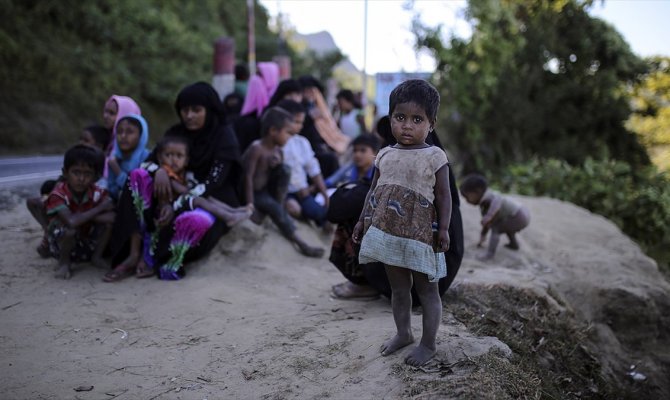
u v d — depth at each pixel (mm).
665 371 4887
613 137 15805
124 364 3150
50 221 4566
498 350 3084
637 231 9906
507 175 12148
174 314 3891
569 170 10578
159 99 23984
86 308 3928
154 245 4691
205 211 4746
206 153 4945
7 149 15547
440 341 3104
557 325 4371
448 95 14758
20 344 3334
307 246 5488
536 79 15227
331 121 8992
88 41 21797
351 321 3711
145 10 25625
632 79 16172
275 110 5414
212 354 3287
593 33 15391
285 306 4098
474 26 14656
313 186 6441
